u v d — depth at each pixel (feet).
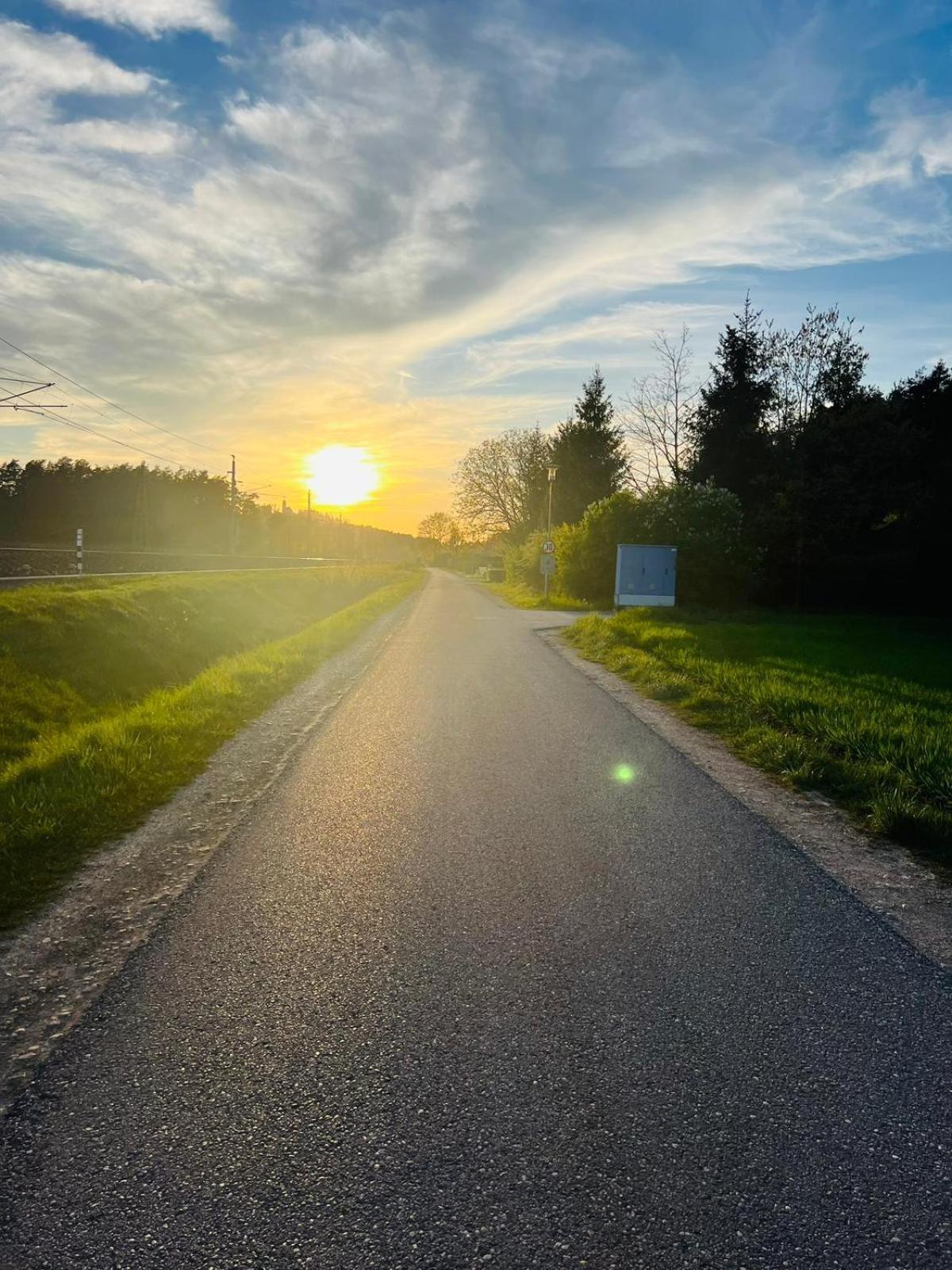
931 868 15.37
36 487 288.30
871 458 104.99
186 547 297.53
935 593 104.37
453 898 13.62
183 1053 9.25
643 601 90.58
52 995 10.58
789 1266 6.43
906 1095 8.56
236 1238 6.66
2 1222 6.83
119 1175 7.37
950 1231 6.81
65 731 38.60
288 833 16.96
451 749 24.66
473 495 216.74
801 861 15.62
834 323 109.29
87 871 14.94
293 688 36.58
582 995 10.52
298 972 11.10
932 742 23.24
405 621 76.13
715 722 28.96
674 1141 7.81
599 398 185.37
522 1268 6.38
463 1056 9.15
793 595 110.93
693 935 12.35
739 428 124.77
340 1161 7.52
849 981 11.00
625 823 17.75
